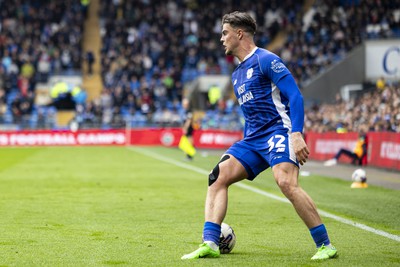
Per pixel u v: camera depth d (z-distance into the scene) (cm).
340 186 3747
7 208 2675
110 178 4178
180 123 9375
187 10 11606
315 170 5031
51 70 10612
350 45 9031
